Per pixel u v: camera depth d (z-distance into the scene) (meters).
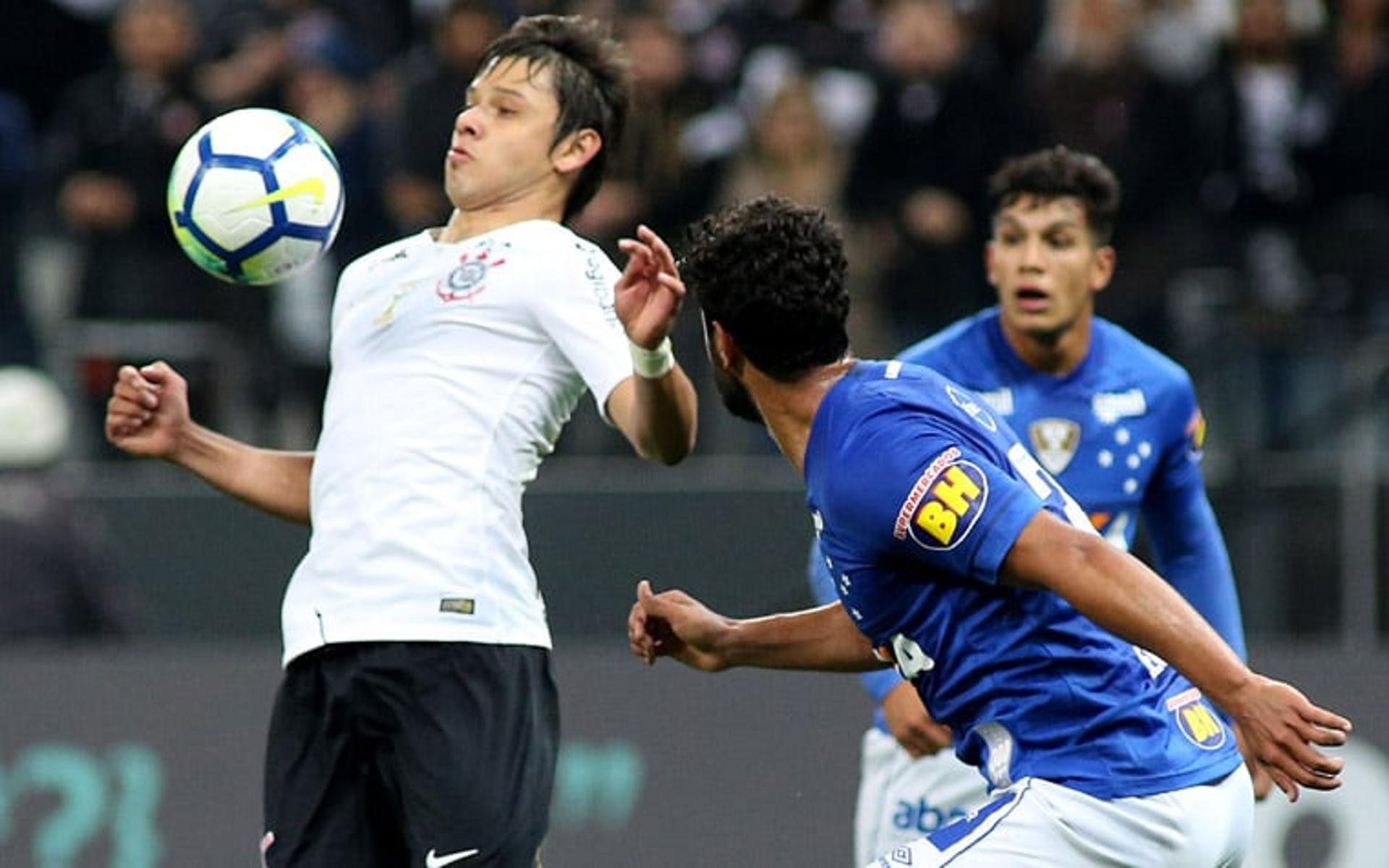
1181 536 22.42
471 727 17.28
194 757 28.23
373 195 38.00
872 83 38.59
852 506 15.62
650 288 16.25
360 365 18.02
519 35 18.80
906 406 15.75
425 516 17.41
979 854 15.83
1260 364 33.22
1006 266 21.91
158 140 37.59
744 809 28.08
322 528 17.72
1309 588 31.72
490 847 17.30
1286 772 14.48
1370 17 37.78
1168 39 40.75
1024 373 22.12
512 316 17.73
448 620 17.30
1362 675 28.67
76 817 28.09
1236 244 36.75
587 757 28.23
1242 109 37.38
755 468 33.50
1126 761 15.74
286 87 38.69
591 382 17.34
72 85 42.06
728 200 36.84
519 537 17.78
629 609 31.36
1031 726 15.85
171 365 36.06
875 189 36.69
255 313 36.72
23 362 36.53
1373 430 32.59
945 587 15.81
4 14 41.50
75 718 28.23
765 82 38.25
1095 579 14.85
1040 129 36.97
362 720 17.50
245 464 19.06
